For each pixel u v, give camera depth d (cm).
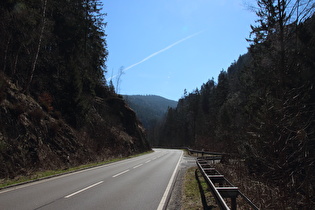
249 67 3030
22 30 2148
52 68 3106
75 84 2917
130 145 4241
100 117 3784
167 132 12219
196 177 1338
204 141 5531
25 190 962
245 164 1200
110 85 5831
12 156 1431
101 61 4706
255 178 992
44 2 2323
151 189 1011
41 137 1858
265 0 1343
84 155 2344
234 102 5378
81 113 2959
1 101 1617
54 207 701
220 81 8256
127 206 726
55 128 2098
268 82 1266
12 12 2047
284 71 1130
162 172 1631
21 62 2462
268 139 777
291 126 735
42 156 1711
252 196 805
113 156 3106
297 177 718
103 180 1245
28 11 2186
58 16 3634
